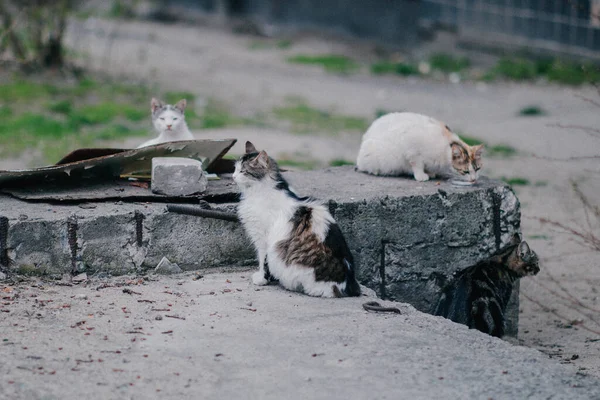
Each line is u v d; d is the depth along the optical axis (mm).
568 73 20016
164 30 26719
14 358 4590
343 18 25578
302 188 7270
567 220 10297
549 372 4719
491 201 7410
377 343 5051
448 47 23375
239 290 6074
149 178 7184
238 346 4934
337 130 15117
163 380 4445
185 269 6531
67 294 5777
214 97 17688
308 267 5934
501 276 7566
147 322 5297
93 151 6844
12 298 5570
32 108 15336
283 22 27062
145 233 6340
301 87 19453
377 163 7891
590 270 8953
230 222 6598
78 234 6133
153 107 8711
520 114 16531
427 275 7320
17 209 6195
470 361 4840
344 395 4320
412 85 19969
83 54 20453
